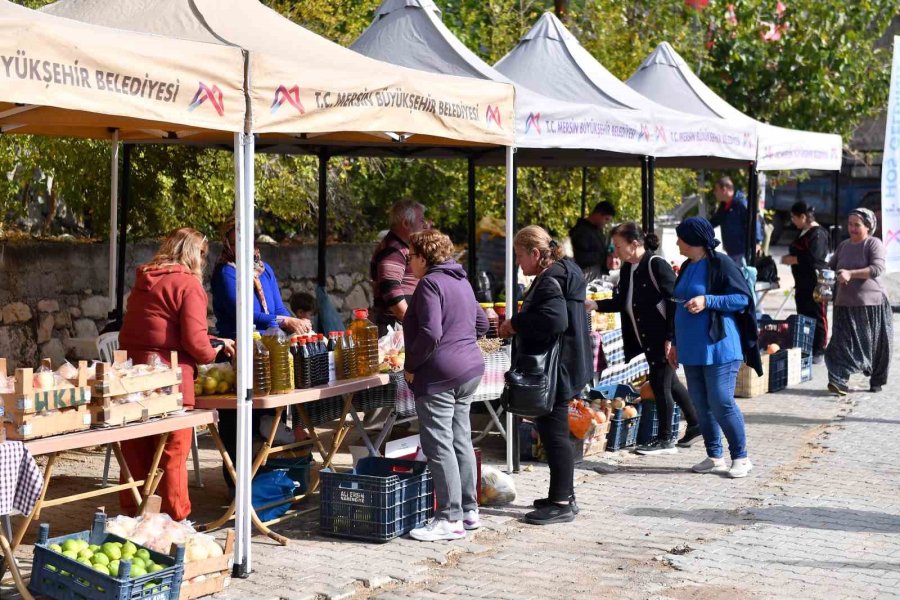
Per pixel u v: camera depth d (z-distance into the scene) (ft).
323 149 32.91
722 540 20.13
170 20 19.10
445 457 19.85
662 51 40.29
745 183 64.49
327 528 20.16
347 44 39.24
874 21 66.54
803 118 63.31
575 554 19.31
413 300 19.57
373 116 19.61
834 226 46.24
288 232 46.29
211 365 19.60
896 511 22.12
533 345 20.71
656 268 26.50
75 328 31.30
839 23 63.26
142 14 19.36
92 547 16.02
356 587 17.30
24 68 13.91
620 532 20.72
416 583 17.72
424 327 19.25
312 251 41.27
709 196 70.64
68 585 15.48
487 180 47.44
